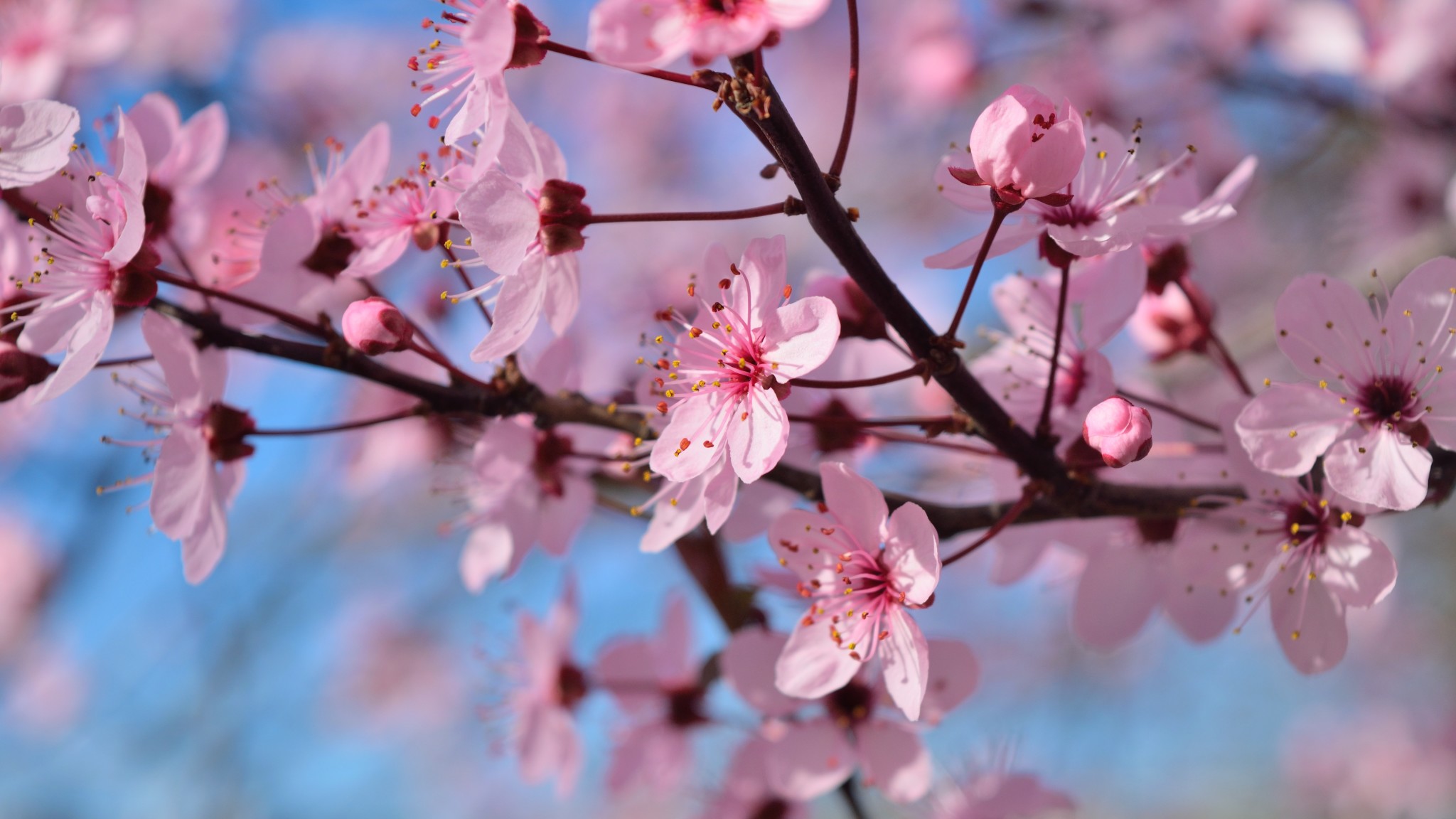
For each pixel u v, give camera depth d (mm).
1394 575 385
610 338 674
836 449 406
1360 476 379
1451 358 380
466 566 420
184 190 412
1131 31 670
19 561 812
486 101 374
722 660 407
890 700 400
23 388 391
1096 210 390
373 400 498
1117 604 414
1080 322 417
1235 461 393
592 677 444
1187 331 420
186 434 394
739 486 403
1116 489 393
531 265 381
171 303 396
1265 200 752
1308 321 385
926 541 377
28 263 399
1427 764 1004
